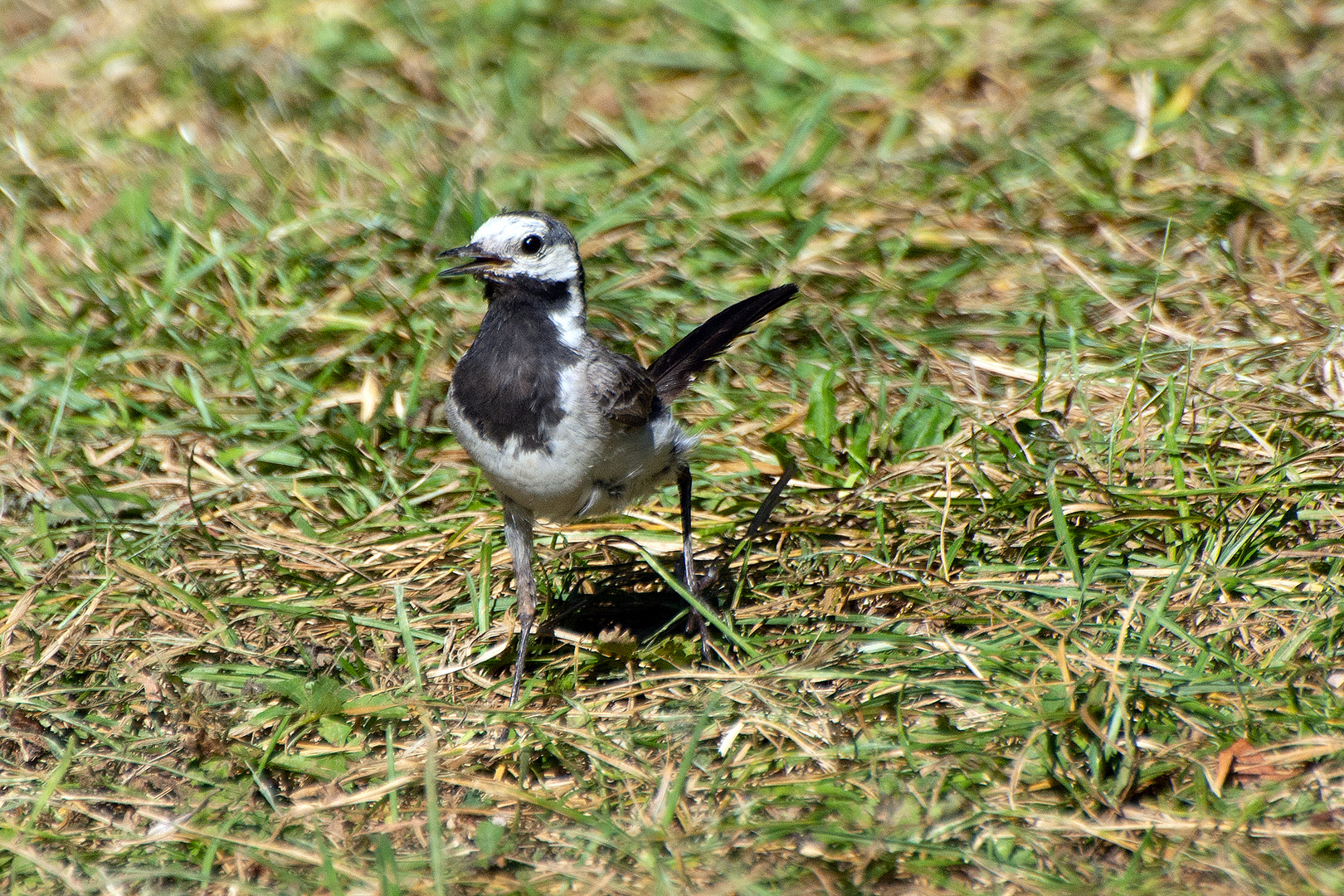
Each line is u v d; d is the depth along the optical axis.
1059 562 9.73
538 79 17.61
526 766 8.10
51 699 9.00
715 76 17.73
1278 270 13.08
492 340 9.19
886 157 15.66
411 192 15.14
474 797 7.90
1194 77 15.74
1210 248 13.41
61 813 7.91
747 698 8.57
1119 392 11.62
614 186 15.23
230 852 7.46
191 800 7.97
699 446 11.71
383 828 7.62
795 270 13.63
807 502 11.05
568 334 9.22
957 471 10.88
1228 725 7.71
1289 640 8.37
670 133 16.27
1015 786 7.36
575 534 10.96
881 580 9.78
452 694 9.18
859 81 16.38
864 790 7.54
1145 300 12.86
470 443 9.25
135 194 14.77
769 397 12.21
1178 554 9.53
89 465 11.54
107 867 7.33
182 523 10.98
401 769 8.10
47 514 11.16
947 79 16.92
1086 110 16.02
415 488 11.42
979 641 8.85
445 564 10.59
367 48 18.22
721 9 18.27
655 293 13.42
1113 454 10.31
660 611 10.28
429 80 17.81
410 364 12.80
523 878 7.05
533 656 9.68
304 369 12.98
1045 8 18.28
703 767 8.01
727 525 10.82
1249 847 6.84
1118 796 7.32
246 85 17.52
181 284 13.57
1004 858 7.01
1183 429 10.95
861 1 18.84
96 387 12.66
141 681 9.06
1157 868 6.78
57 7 20.23
